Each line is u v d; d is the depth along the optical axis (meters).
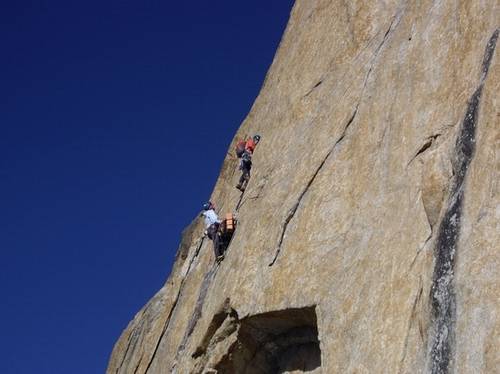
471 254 10.95
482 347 10.12
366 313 13.71
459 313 10.69
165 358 21.78
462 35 14.90
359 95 17.94
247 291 17.41
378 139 16.36
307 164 18.23
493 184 11.23
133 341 27.38
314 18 22.52
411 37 16.89
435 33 15.88
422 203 13.55
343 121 17.89
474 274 10.73
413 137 14.95
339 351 14.01
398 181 14.87
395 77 16.75
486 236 10.89
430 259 11.98
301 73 21.48
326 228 16.33
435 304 11.33
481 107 12.13
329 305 14.91
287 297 16.12
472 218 11.27
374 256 14.34
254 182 20.67
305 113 20.12
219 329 18.55
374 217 15.15
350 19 20.19
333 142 17.81
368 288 14.02
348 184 16.56
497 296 10.32
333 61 20.12
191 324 20.36
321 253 16.03
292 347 17.56
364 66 18.52
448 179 12.71
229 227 20.27
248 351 18.06
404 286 13.03
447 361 10.63
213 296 19.22
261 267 17.52
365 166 16.34
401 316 12.80
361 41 19.38
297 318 16.45
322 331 14.73
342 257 15.44
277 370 18.03
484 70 13.16
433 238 12.32
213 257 21.75
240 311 17.28
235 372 18.50
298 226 17.14
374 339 13.12
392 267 13.59
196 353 19.41
